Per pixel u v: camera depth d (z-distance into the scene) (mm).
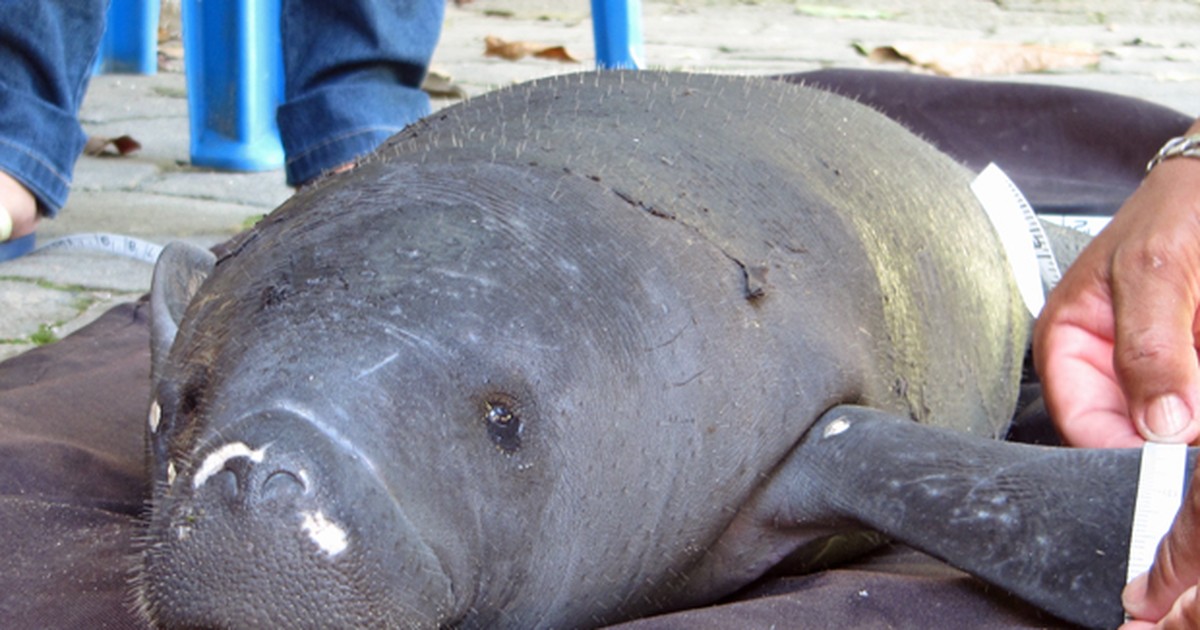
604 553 2561
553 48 9062
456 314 2312
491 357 2307
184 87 8227
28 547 2855
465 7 11602
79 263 5172
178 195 6059
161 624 2102
